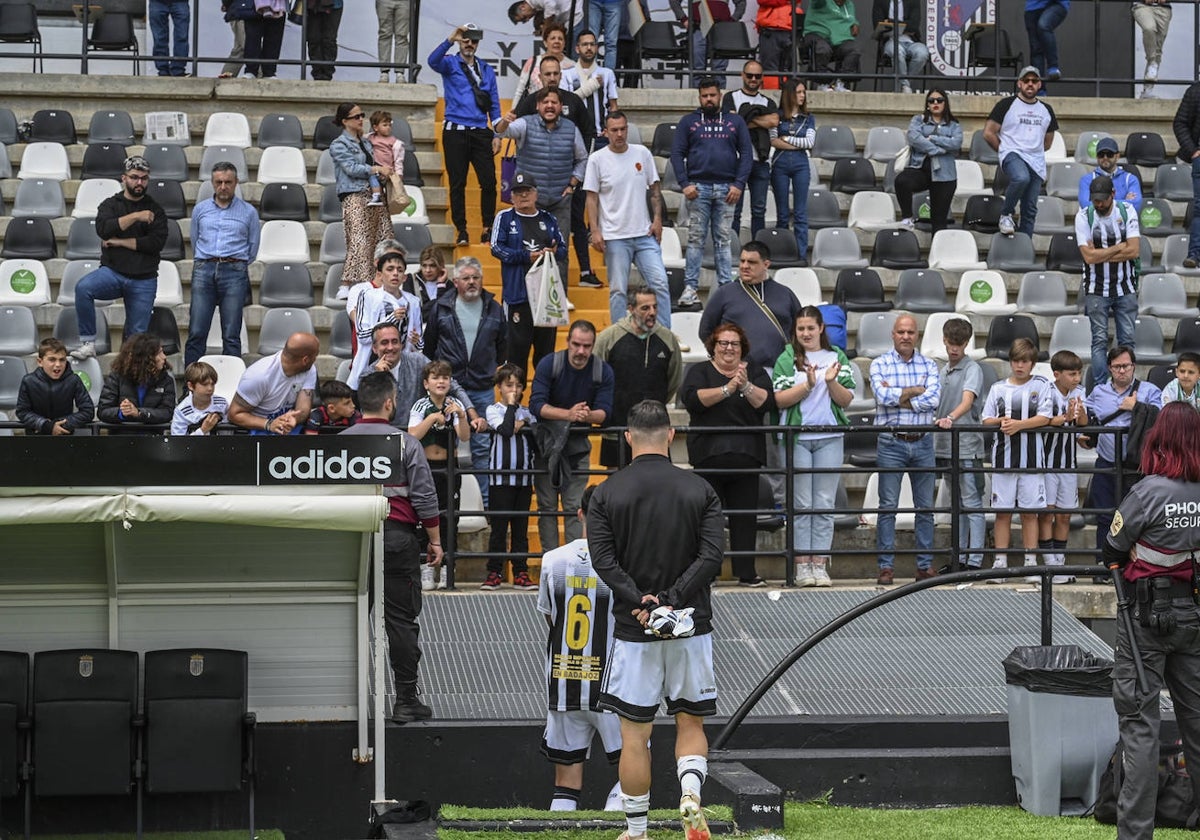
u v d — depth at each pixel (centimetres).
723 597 3250
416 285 3741
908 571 3622
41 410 3381
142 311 3944
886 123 5384
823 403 3428
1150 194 5278
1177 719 2359
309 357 3206
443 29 5453
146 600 2469
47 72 5453
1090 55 6150
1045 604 2819
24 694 2361
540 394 3294
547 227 3859
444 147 4466
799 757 2675
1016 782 2692
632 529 2086
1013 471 3325
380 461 2331
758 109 4622
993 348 4309
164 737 2347
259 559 2472
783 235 4659
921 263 4697
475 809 2436
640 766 2111
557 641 2509
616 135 4072
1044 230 4981
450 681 2839
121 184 4641
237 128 4950
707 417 3381
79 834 2431
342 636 2527
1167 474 2295
